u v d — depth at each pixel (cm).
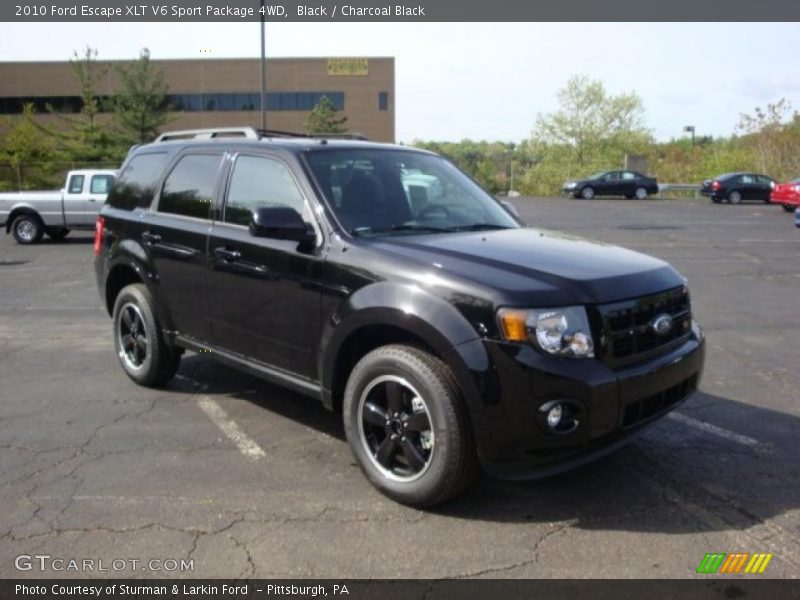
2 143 4062
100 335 792
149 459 439
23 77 5975
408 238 412
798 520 365
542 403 333
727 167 4506
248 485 404
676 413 525
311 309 414
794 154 4331
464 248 390
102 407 537
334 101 6438
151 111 4266
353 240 404
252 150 479
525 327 335
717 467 429
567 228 2092
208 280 488
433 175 496
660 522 362
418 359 360
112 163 3991
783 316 884
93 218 1803
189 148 538
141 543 341
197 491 396
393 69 6444
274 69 6347
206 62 6244
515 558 329
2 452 450
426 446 367
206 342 505
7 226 1806
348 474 418
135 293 564
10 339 773
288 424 500
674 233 1944
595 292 353
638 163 5116
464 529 355
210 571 319
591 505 380
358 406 391
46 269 1360
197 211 509
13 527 356
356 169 458
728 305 955
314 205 426
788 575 315
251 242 452
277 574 316
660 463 435
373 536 348
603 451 354
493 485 404
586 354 344
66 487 400
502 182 6662
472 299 344
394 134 6519
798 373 632
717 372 634
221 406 539
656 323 372
